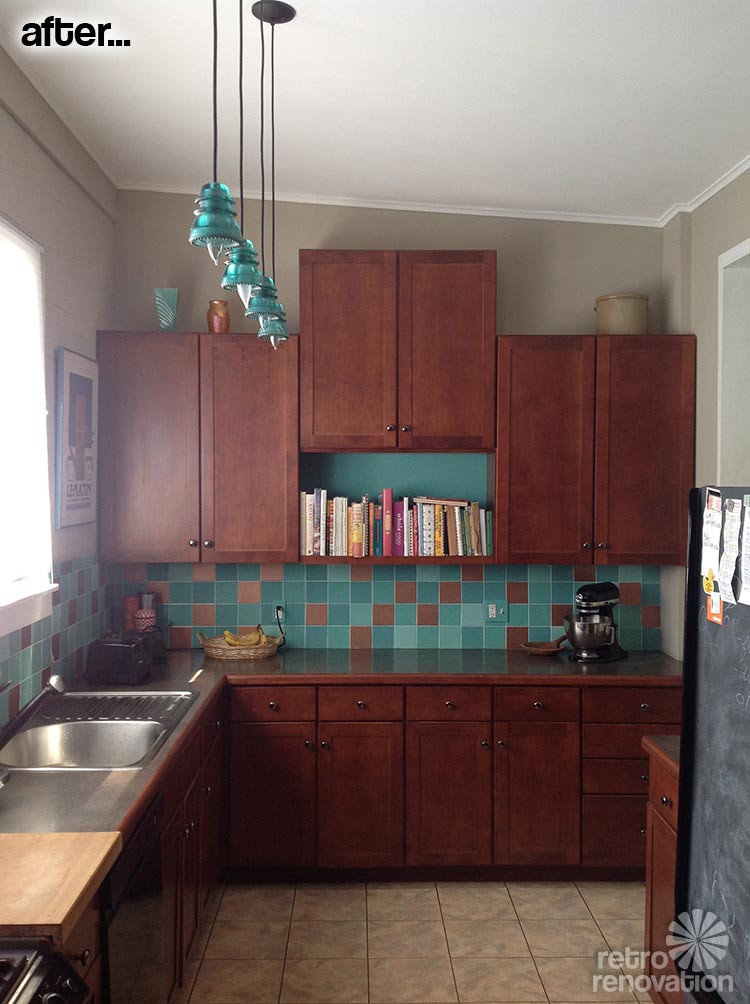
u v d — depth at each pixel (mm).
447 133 3070
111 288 3736
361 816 3395
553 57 2494
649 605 3957
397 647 3949
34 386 2721
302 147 3244
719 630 1690
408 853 3398
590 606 3619
